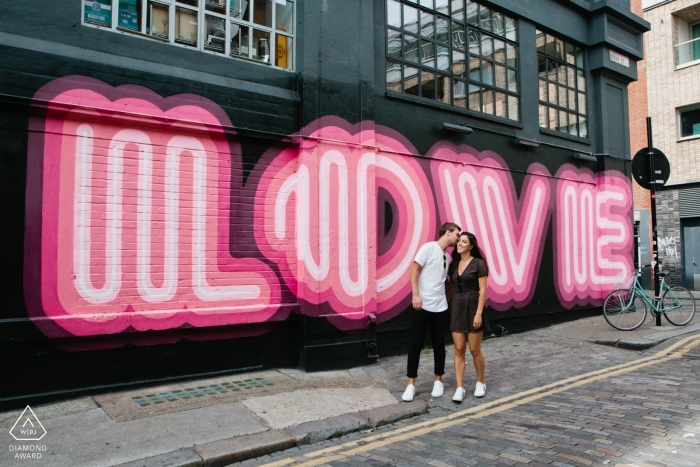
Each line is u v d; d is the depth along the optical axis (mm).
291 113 6277
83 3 5156
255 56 6273
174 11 5703
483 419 4734
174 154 5484
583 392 5441
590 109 10719
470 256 5516
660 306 8781
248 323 5840
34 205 4730
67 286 4848
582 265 10117
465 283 5406
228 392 5203
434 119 7863
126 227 5176
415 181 7523
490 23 8930
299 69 6414
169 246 5410
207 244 5648
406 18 7695
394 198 7254
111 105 5090
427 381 6004
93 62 5031
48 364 4758
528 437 4176
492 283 8469
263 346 6051
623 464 3568
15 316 4598
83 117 4969
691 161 15586
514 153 9047
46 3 4914
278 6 6469
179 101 5484
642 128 16859
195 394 5109
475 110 8484
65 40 4984
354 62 6781
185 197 5531
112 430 4184
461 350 5363
